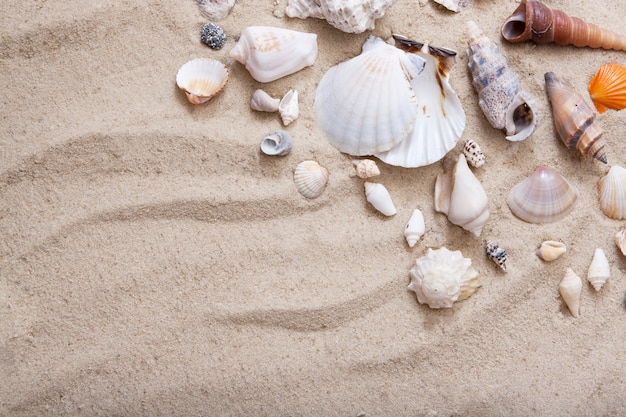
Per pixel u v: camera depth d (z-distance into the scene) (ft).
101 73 2.81
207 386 2.72
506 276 2.82
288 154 2.81
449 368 2.78
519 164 2.87
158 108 2.80
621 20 2.96
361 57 2.79
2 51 2.78
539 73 2.90
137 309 2.74
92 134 2.77
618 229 2.86
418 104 2.85
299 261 2.78
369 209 2.82
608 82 2.88
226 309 2.74
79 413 2.70
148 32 2.83
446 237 2.84
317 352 2.75
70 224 2.75
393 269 2.80
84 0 2.82
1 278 2.73
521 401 2.78
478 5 2.93
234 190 2.79
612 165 2.89
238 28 2.85
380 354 2.76
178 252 2.76
